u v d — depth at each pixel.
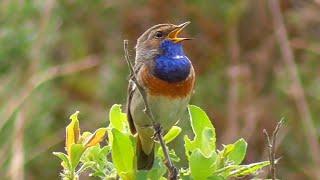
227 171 7.35
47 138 14.73
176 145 13.29
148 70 8.67
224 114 15.11
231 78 15.22
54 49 15.13
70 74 15.24
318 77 15.61
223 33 15.54
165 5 15.34
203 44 15.48
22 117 14.34
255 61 15.46
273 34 15.54
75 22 15.45
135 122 8.46
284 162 15.12
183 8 15.38
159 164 7.66
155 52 8.87
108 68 15.37
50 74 14.77
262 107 15.08
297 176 15.01
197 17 15.47
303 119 14.89
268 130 14.95
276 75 15.26
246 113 14.97
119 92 15.30
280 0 15.78
